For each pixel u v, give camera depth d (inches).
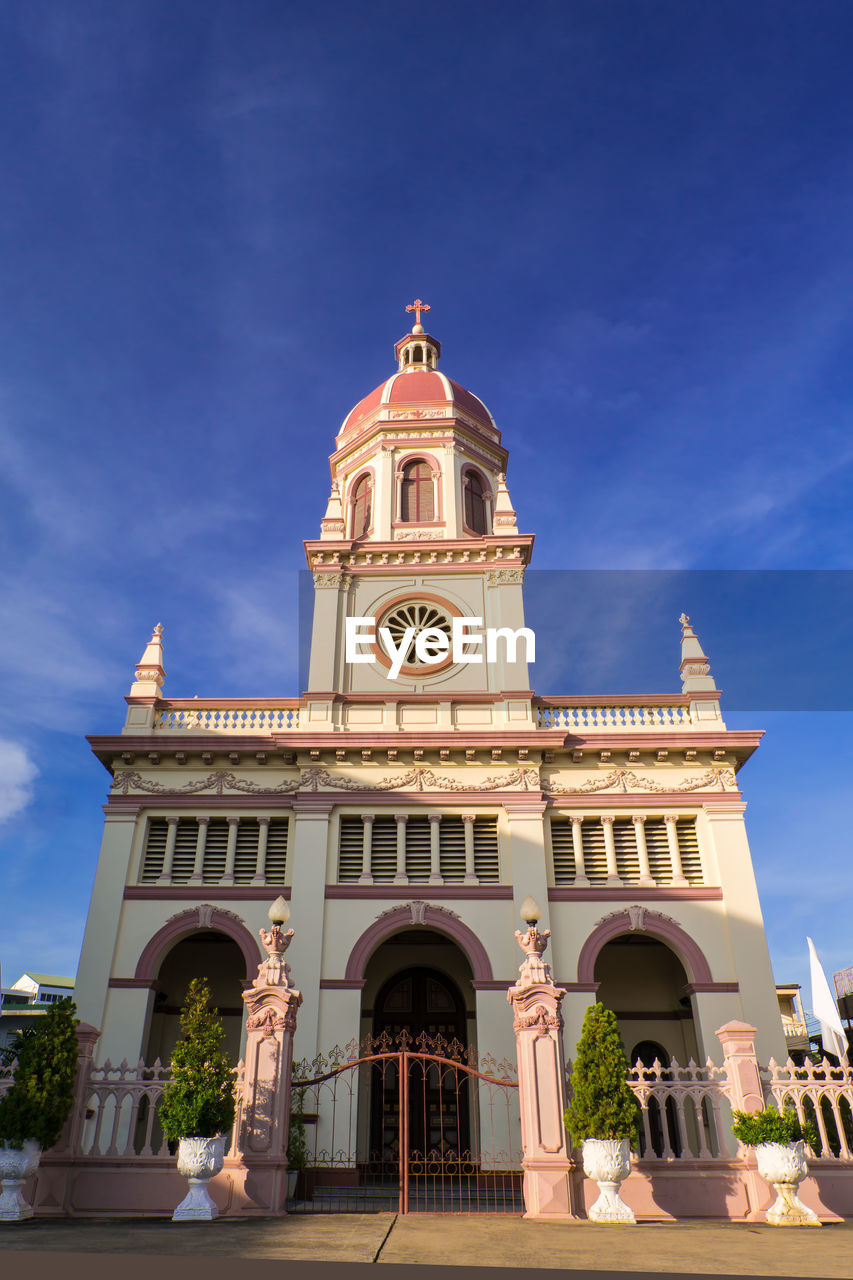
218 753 880.9
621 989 910.4
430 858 844.0
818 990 866.1
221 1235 409.4
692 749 882.8
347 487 1173.1
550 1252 371.6
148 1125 532.7
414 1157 814.5
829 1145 612.7
